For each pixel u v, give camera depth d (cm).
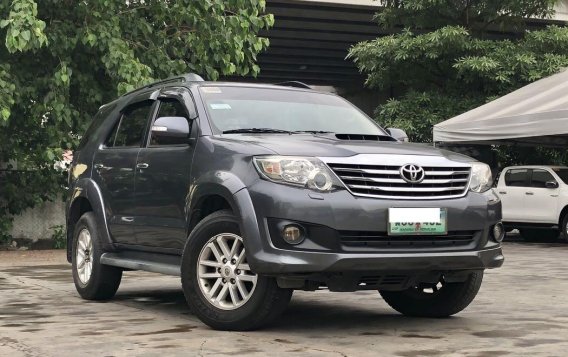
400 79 2117
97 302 723
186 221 586
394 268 516
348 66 3222
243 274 534
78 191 754
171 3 1426
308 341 507
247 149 545
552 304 700
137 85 1292
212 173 557
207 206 580
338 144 551
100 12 1343
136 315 631
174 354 466
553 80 1738
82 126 1409
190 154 594
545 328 564
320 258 501
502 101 1702
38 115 1359
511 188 1775
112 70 1329
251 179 527
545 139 1783
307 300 731
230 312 538
